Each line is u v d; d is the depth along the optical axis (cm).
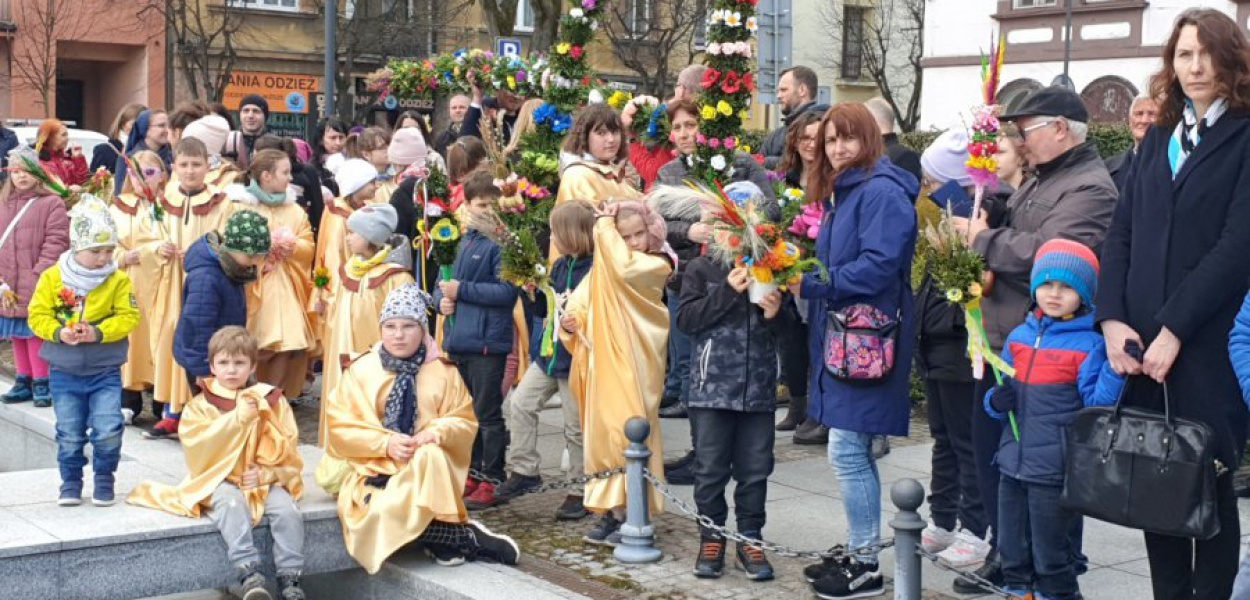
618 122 716
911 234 533
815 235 573
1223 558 450
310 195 1012
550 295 658
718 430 582
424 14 2988
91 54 2955
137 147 1030
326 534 601
